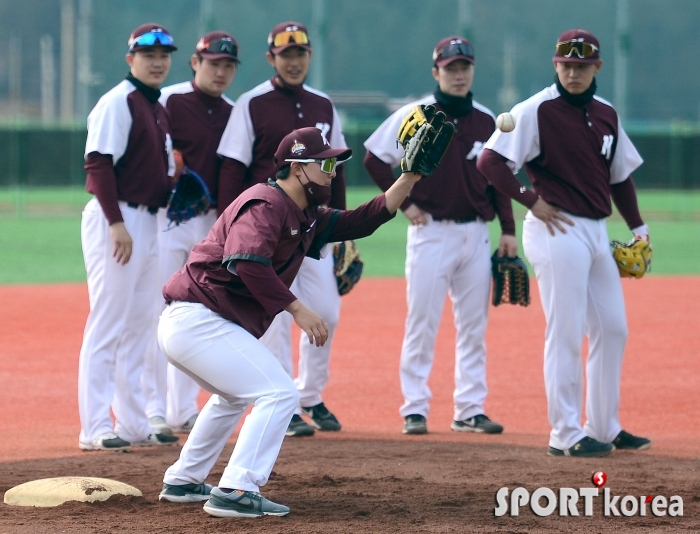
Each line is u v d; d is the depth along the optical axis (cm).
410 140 1645
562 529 1559
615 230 8731
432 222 2486
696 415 2661
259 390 1594
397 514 1638
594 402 2231
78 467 2008
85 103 16100
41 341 3728
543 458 2119
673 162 10712
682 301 4903
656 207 11225
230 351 1588
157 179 2231
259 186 1598
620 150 2228
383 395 2936
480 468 2003
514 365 3391
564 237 2144
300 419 2419
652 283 5606
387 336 3938
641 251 2234
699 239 8112
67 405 2750
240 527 1549
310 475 1927
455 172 2481
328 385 3069
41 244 7369
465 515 1636
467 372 2502
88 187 2180
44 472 1962
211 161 2500
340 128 2541
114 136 2142
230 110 2553
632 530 1561
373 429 2508
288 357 2442
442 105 2481
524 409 2764
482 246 2520
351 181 11238
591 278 2223
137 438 2270
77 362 3359
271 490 1797
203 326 1590
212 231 1631
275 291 1525
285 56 2400
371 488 1819
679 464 2056
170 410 2491
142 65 2205
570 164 2153
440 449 2223
